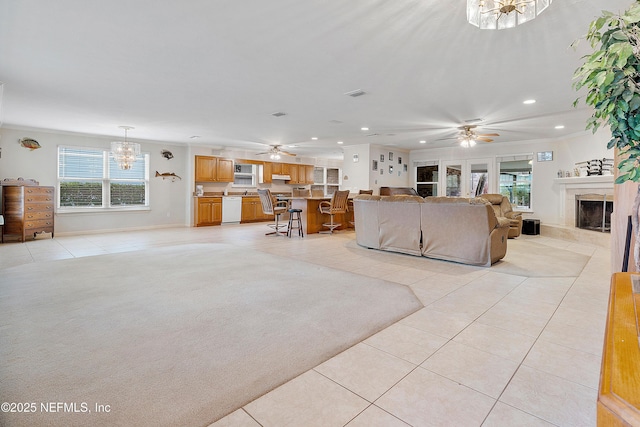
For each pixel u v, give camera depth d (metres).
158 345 1.94
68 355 1.81
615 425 0.52
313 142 8.22
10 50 2.89
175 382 1.56
